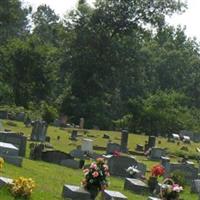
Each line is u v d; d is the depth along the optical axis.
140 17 84.56
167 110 74.62
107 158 34.34
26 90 80.75
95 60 83.62
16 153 26.59
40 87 81.38
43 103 71.50
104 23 84.12
